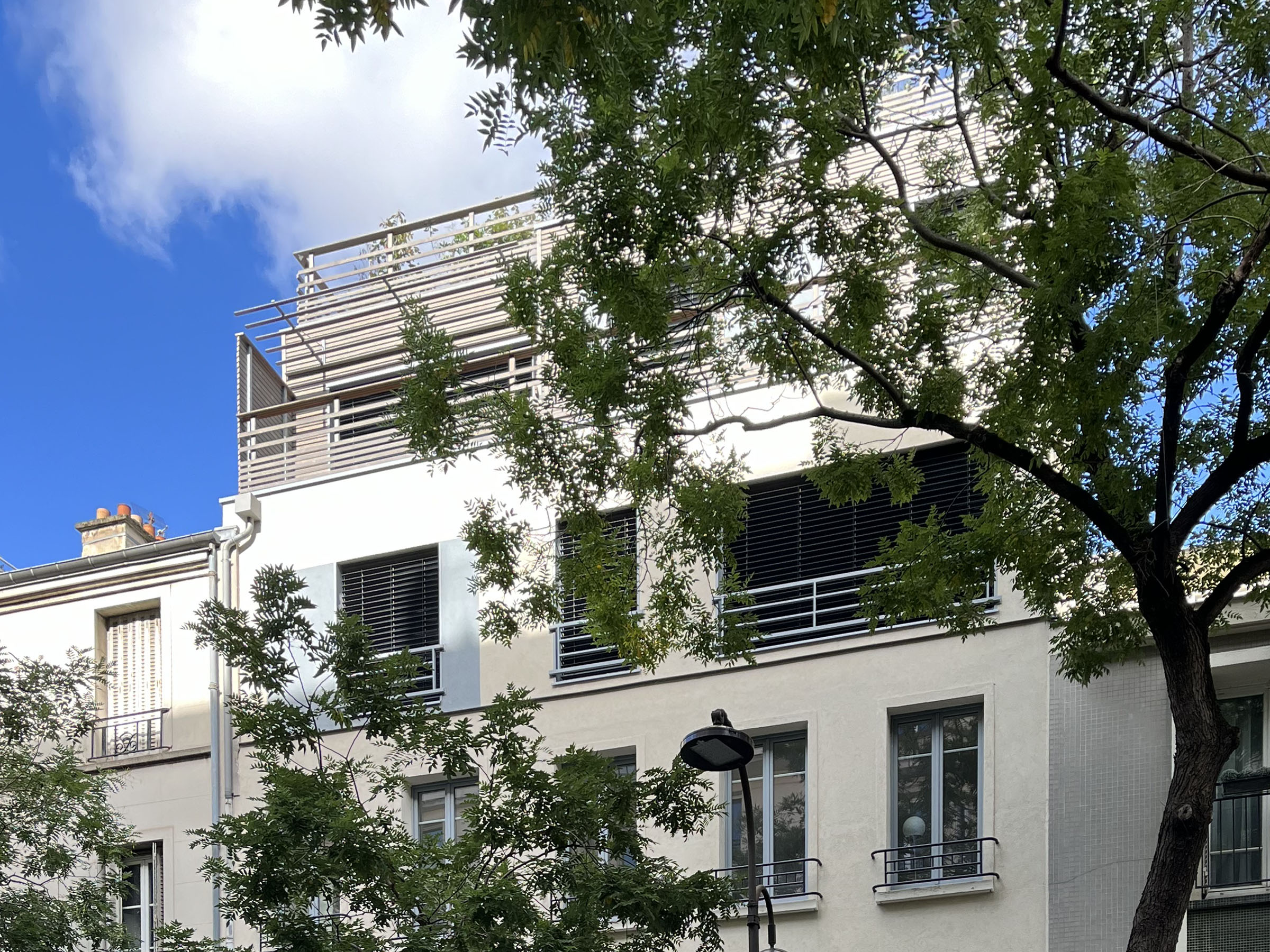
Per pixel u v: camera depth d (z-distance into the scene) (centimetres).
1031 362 1427
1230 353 1503
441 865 1645
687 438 2419
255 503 2719
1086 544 1612
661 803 1747
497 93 1274
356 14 913
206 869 1633
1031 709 2152
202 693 2664
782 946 2195
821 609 2319
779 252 1571
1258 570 1452
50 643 2778
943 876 2150
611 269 1605
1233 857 1998
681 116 1491
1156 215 1505
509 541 1872
